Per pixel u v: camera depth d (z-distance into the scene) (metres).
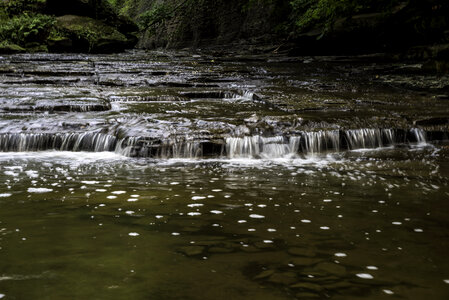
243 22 29.66
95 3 26.00
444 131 7.98
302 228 3.48
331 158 6.65
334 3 19.03
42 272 2.61
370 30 19.03
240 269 2.70
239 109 9.03
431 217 3.80
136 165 6.02
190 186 4.84
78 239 3.17
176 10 32.47
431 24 17.08
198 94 11.01
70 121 7.55
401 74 15.25
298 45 21.44
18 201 4.18
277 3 27.66
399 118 8.34
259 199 4.34
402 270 2.72
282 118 7.91
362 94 11.44
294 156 6.83
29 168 5.73
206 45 30.33
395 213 3.91
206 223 3.58
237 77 14.36
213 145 6.75
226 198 4.36
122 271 2.64
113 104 9.40
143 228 3.43
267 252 2.98
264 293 2.39
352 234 3.36
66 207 3.99
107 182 5.00
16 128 7.21
